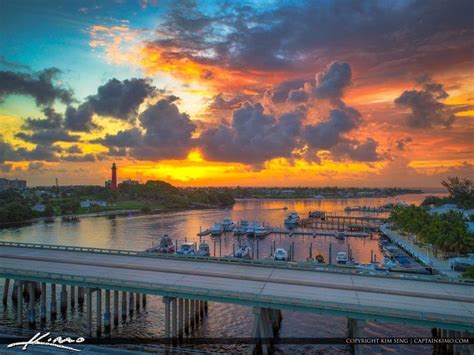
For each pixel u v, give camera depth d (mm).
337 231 173875
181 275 53094
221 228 172750
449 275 82375
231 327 57531
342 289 47094
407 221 132875
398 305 41344
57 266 57969
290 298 42844
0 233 167625
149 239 152500
